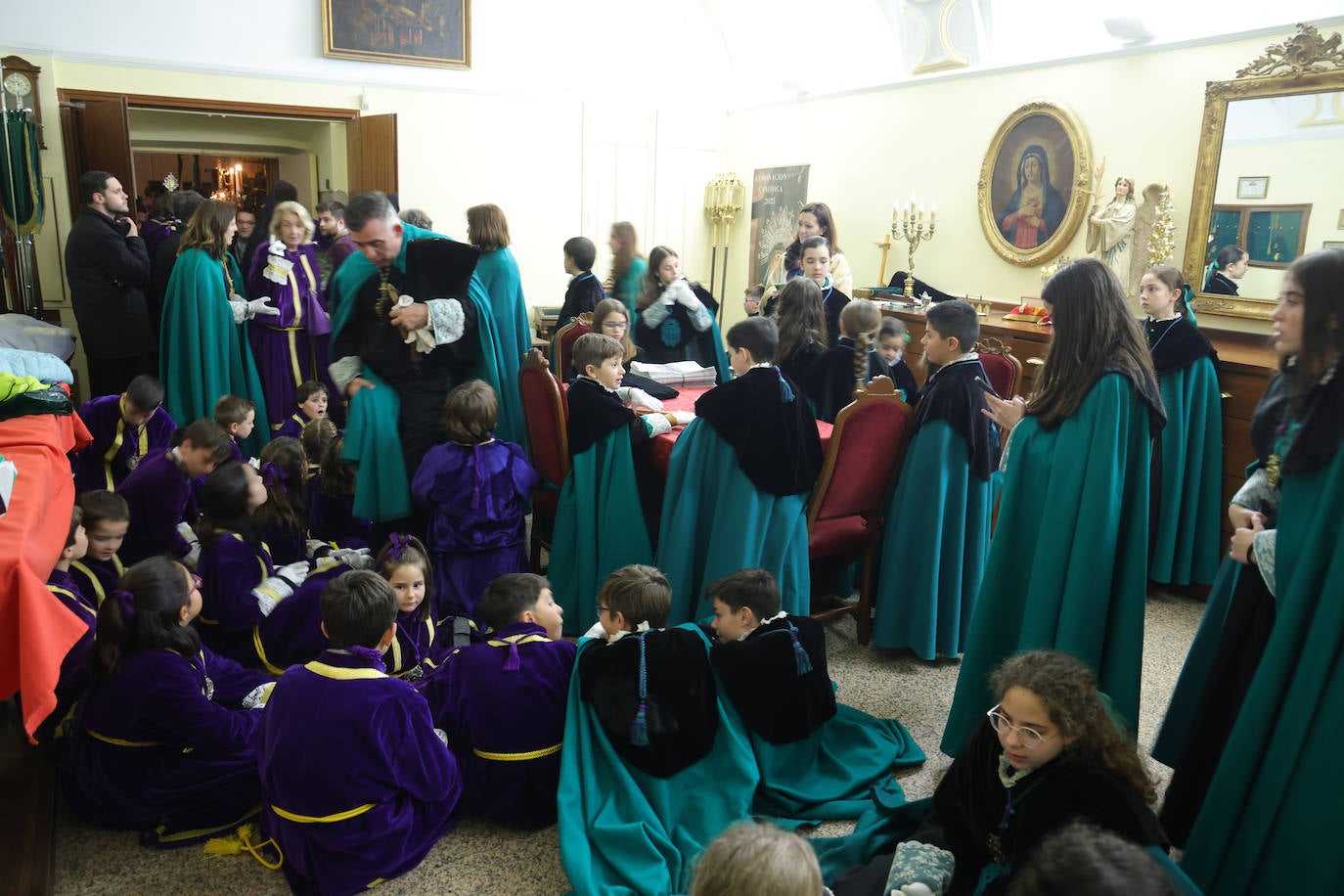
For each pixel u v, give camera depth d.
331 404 5.11
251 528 2.92
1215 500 3.92
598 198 8.44
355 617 2.07
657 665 2.30
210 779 2.28
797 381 3.88
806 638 2.46
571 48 8.03
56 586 2.43
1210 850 1.83
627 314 4.29
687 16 8.42
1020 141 5.88
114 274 5.11
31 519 2.09
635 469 3.43
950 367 3.12
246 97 7.01
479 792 2.33
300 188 9.18
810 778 2.50
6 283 6.11
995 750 1.85
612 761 2.28
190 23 6.74
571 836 2.13
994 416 2.58
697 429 3.06
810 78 7.73
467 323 3.50
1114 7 5.29
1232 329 4.71
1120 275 5.04
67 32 6.39
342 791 2.04
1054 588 2.26
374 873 2.12
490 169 7.94
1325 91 4.21
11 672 1.90
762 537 3.00
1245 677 1.92
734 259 8.85
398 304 3.37
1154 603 3.97
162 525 3.24
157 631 2.21
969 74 6.22
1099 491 2.20
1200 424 3.82
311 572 2.92
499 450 3.30
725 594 2.44
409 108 7.56
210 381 4.72
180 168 12.30
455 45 7.60
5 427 2.82
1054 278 2.31
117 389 5.36
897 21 6.79
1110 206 5.08
